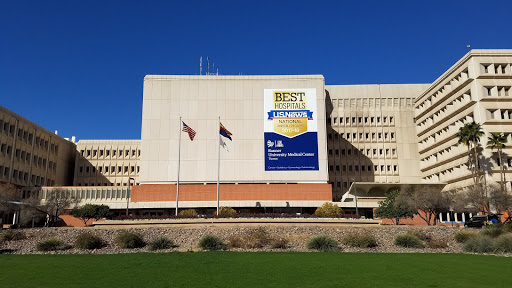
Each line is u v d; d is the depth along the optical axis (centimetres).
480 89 7881
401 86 10988
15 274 2248
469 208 6762
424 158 10356
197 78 8419
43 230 4097
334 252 3297
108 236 3906
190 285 1920
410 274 2214
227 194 7794
